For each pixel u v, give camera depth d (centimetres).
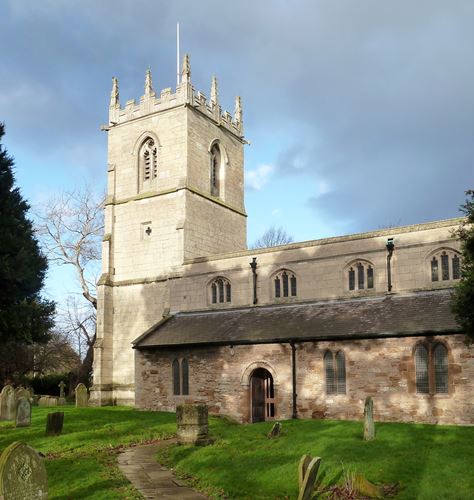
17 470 1043
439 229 2839
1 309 2584
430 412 2403
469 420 2317
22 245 2630
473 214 1827
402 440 1794
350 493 1270
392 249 2939
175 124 3944
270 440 1925
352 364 2609
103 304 3894
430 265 2848
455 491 1252
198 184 3962
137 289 3875
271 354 2847
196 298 3594
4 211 2683
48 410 3169
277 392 2802
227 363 2983
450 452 1586
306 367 2741
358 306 2916
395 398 2488
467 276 1803
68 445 2014
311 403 2700
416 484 1316
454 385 2366
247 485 1399
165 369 3231
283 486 1362
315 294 3150
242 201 4438
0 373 4953
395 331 2511
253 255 3416
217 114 4228
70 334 5844
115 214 4088
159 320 3741
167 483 1500
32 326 2692
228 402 2950
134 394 3628
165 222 3856
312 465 1240
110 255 4019
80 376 5181
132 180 4075
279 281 3319
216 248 4041
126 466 1719
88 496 1334
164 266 3809
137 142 4088
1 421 2680
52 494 1350
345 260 3086
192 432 1989
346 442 1766
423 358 2462
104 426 2466
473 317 1788
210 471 1555
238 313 3341
